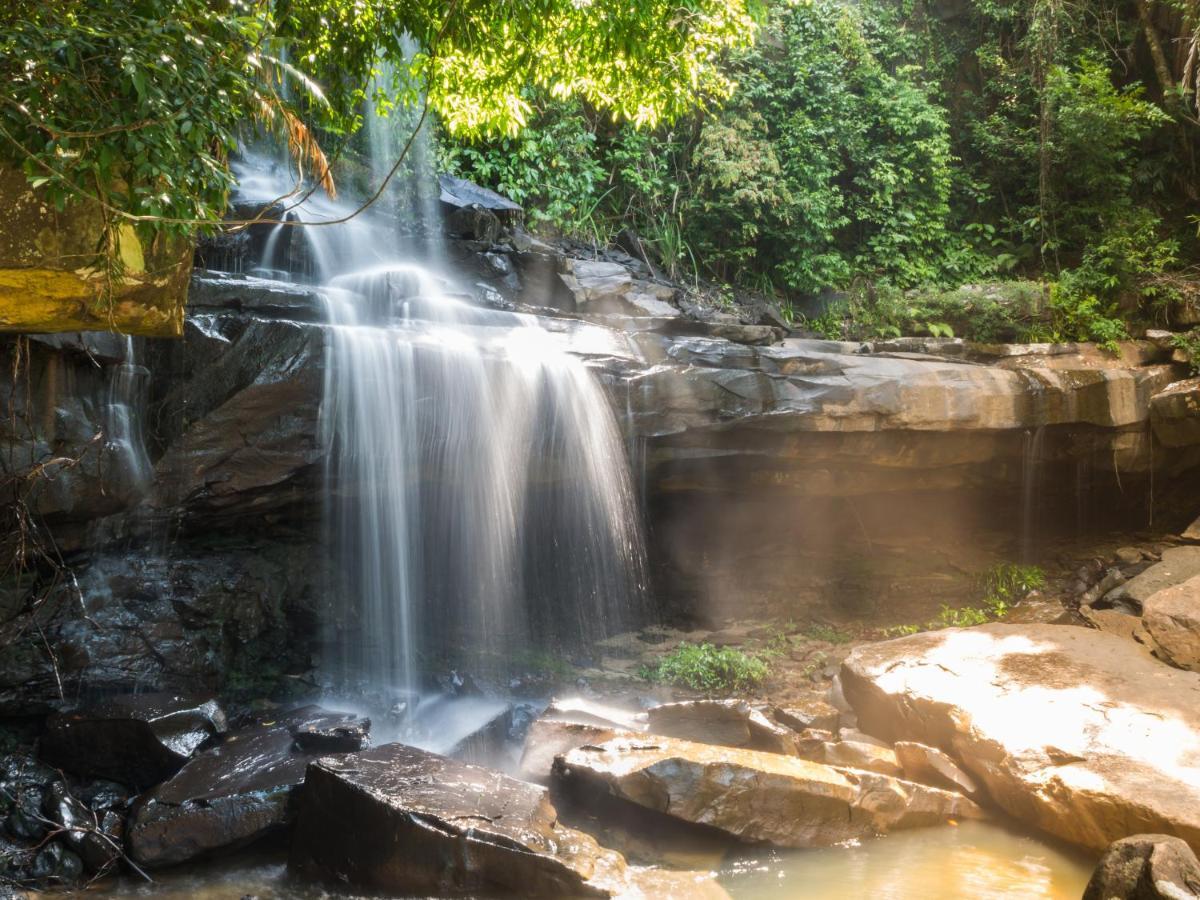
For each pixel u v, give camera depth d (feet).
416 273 37.63
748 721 27.96
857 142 56.29
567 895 19.03
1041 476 42.83
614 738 25.21
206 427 26.61
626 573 36.70
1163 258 53.21
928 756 26.17
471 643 34.04
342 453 29.04
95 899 19.49
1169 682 27.35
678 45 26.30
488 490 32.78
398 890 19.63
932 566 43.37
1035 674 28.25
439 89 28.04
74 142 14.65
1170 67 58.23
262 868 20.98
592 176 53.26
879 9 61.41
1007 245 58.85
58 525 24.71
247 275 33.09
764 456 37.32
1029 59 60.34
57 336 22.61
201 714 24.34
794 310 54.80
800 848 22.93
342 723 25.16
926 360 43.29
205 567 28.58
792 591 42.45
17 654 24.26
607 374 34.32
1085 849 22.57
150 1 15.15
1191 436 43.47
